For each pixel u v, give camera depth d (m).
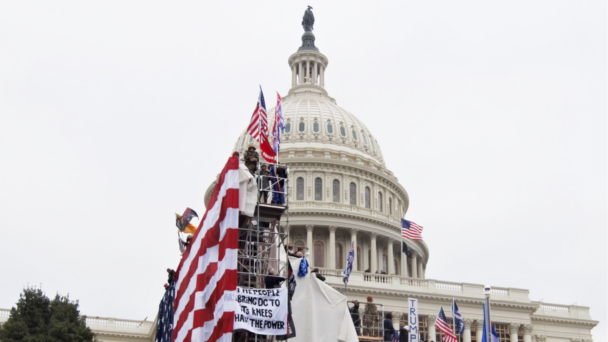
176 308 49.69
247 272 42.38
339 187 117.31
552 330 97.88
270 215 43.81
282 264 45.84
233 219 39.94
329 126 124.12
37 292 74.31
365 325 54.75
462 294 92.12
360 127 128.38
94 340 75.44
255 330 38.78
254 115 47.53
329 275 89.81
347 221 112.62
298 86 134.25
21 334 70.50
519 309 93.75
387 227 116.50
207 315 41.62
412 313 64.69
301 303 46.53
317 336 46.25
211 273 41.28
